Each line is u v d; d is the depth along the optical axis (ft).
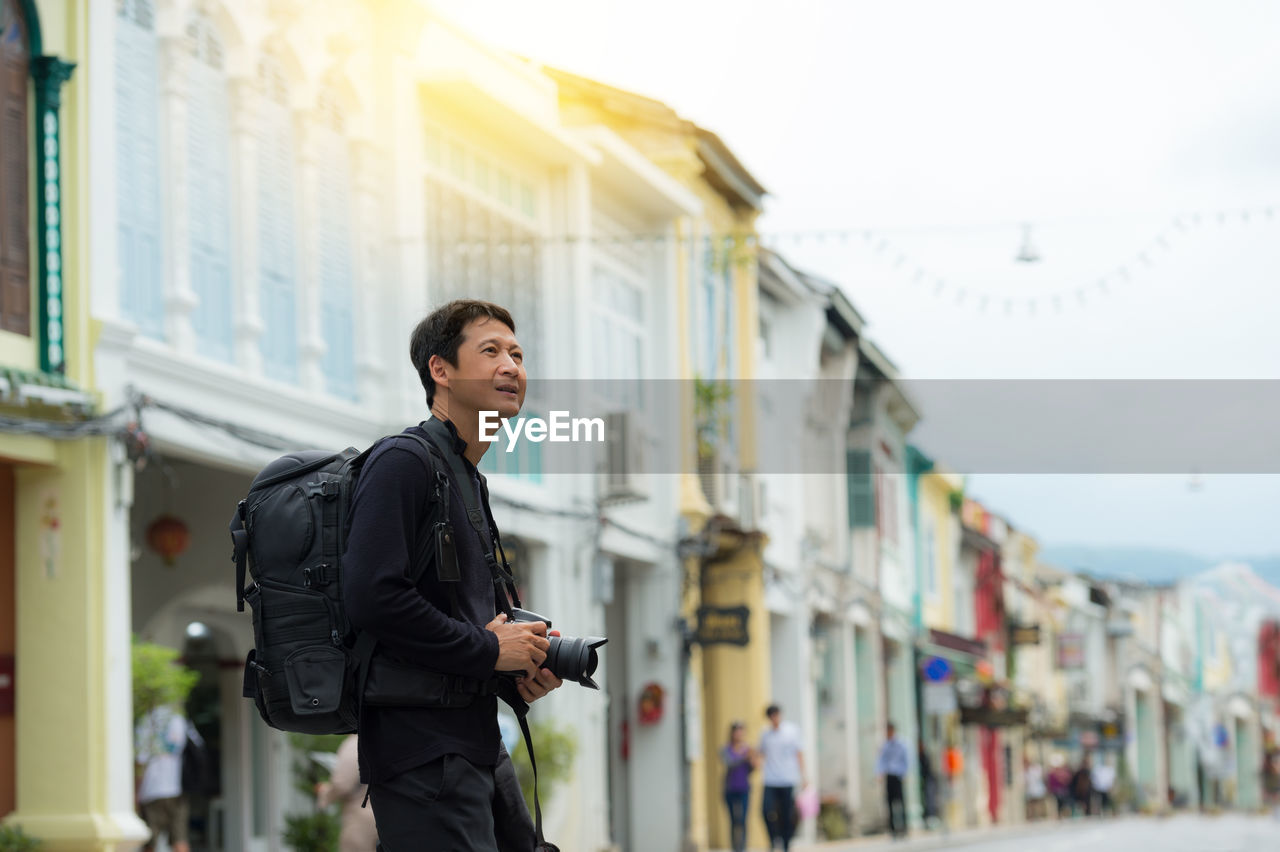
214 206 46.91
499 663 13.23
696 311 79.46
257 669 13.25
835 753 100.27
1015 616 164.45
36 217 39.24
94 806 38.63
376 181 54.90
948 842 82.48
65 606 39.04
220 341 46.65
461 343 13.89
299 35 50.83
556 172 66.54
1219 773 257.75
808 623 94.02
